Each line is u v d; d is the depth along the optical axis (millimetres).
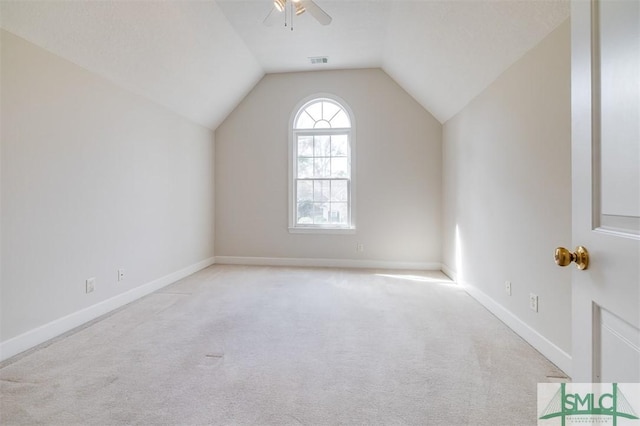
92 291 2650
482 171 3043
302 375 1779
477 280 3158
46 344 2160
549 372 1813
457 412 1468
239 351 2062
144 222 3326
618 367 693
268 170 4812
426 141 4535
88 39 2396
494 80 2771
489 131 2875
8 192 2002
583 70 802
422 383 1703
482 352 2059
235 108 4836
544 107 2043
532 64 2178
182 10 2809
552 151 1959
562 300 1854
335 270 4469
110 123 2852
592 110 772
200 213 4504
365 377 1761
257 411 1471
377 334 2342
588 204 788
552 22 1912
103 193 2773
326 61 4359
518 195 2363
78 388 1643
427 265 4559
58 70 2332
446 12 2568
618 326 692
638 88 626
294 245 4793
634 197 636
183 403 1525
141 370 1822
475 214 3219
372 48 3996
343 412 1466
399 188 4594
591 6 774
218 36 3402
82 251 2555
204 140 4605
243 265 4789
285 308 2900
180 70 3363
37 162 2184
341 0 3027
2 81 1961
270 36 3670
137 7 2473
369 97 4609
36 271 2176
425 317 2688
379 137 4609
